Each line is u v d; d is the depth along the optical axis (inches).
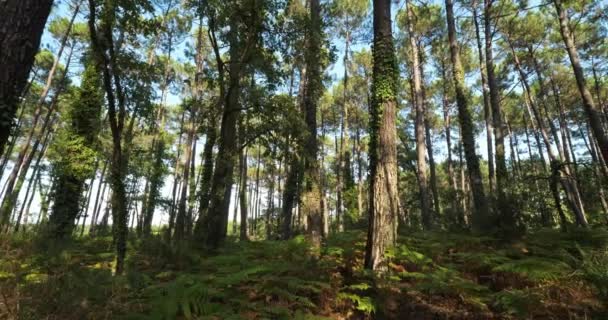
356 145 1453.0
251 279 232.5
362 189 1343.5
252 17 414.3
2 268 253.0
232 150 446.6
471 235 365.4
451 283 227.0
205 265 301.6
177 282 215.3
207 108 531.8
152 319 173.3
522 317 197.2
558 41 909.8
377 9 315.0
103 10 312.8
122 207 311.1
